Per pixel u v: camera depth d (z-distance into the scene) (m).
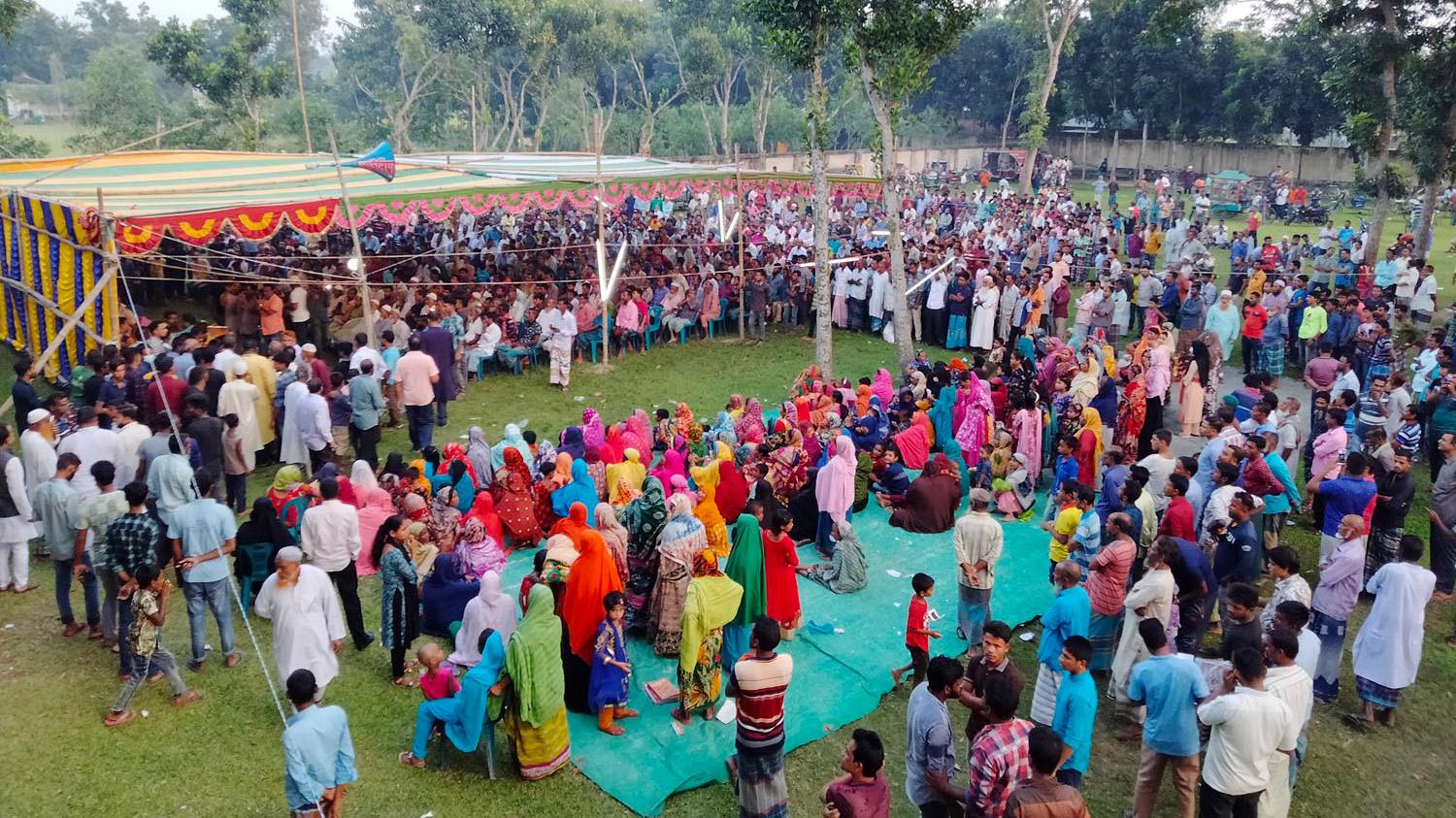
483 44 50.41
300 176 18.58
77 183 16.05
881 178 18.20
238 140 40.22
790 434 12.08
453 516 10.36
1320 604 8.69
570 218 31.02
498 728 8.12
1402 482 10.05
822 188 17.44
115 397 12.15
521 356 18.78
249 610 9.50
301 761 5.98
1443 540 10.36
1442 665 9.35
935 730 6.07
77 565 8.73
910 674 8.99
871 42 16.91
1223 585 9.17
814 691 8.66
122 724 7.83
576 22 50.00
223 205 15.51
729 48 52.41
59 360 14.92
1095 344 14.74
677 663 9.12
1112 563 8.49
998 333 20.42
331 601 7.93
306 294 17.89
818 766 7.74
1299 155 47.47
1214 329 17.56
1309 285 22.62
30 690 8.20
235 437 11.59
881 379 15.40
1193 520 8.97
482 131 58.34
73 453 9.18
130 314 16.00
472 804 7.14
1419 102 22.22
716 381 18.53
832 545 11.45
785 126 62.47
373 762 7.55
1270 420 11.95
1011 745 5.79
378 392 13.31
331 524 8.89
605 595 8.07
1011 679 5.88
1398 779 7.75
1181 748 6.49
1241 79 47.47
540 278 21.92
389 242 24.53
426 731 7.41
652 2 75.12
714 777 7.52
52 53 92.25
